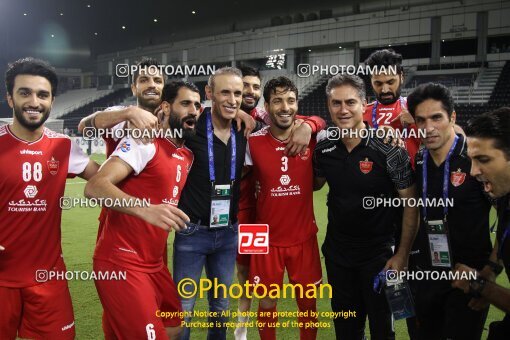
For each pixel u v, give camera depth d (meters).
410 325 2.46
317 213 6.64
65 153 2.12
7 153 1.97
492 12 12.53
